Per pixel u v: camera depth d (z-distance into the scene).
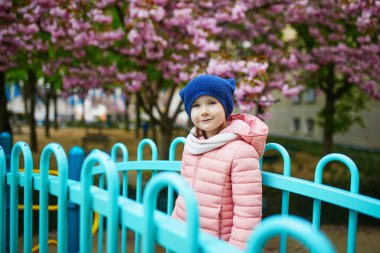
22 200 4.14
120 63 7.25
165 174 0.91
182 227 0.91
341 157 1.58
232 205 1.70
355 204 1.36
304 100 21.14
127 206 1.07
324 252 0.66
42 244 1.50
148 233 0.94
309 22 8.38
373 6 4.60
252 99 4.32
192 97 1.81
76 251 2.13
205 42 5.36
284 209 1.68
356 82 9.41
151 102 7.84
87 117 41.69
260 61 4.54
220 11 6.08
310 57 8.61
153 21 5.25
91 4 6.05
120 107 38.03
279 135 23.98
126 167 2.35
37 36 5.92
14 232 1.74
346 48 8.40
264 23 8.28
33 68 6.83
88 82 7.38
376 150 14.73
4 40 5.55
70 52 6.95
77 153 2.37
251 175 1.63
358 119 11.84
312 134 20.28
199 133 1.92
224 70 4.54
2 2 5.12
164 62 5.91
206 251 0.83
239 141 1.70
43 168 1.50
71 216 2.12
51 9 5.22
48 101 17.17
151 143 2.22
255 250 0.76
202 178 1.74
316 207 1.54
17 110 39.88
